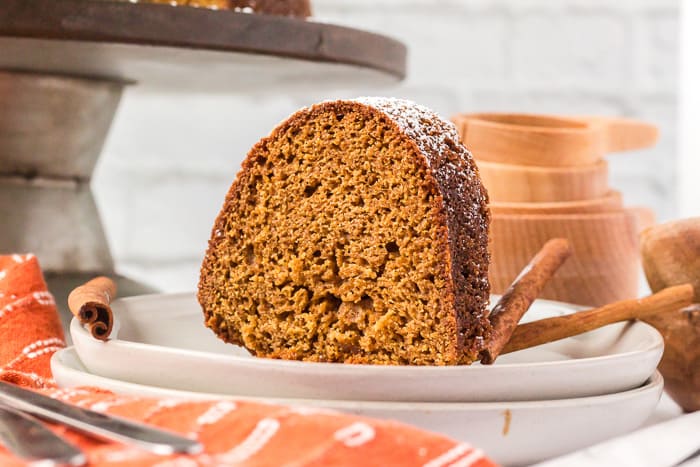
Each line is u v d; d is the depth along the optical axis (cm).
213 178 101
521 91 102
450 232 43
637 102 102
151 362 39
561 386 39
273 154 46
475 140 56
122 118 99
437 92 101
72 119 62
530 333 46
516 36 101
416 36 101
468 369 37
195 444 32
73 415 34
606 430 39
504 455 38
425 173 43
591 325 46
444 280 43
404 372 37
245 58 55
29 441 32
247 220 47
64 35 51
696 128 74
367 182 45
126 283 63
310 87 69
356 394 37
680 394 46
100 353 40
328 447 32
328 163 46
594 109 102
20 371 46
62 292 60
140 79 65
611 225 55
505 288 54
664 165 102
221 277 48
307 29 55
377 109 44
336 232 45
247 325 47
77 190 64
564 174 55
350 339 45
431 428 37
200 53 54
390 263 44
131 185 100
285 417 34
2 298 48
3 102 60
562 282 54
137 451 32
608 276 55
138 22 51
